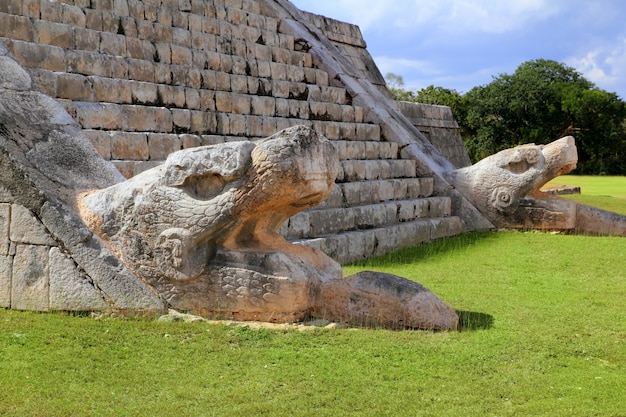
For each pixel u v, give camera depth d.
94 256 7.20
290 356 6.03
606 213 15.09
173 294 7.24
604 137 53.97
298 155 6.74
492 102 54.47
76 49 10.56
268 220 7.41
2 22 9.70
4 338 6.36
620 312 7.91
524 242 13.74
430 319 6.89
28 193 7.32
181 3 13.17
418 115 22.47
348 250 11.44
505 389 5.42
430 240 14.23
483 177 15.64
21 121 7.91
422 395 5.26
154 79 11.45
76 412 4.87
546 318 7.54
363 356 6.05
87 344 6.27
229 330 6.70
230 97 12.55
